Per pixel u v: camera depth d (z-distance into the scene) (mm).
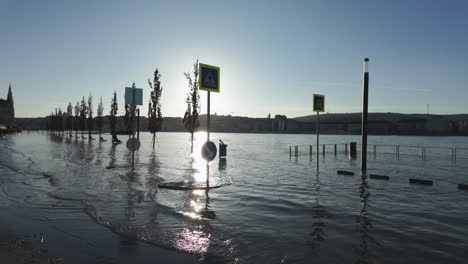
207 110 12133
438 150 42875
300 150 40219
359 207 9297
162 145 49125
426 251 5797
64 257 5328
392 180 14719
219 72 12195
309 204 9680
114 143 46969
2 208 8859
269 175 16375
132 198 10234
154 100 34875
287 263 5215
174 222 7594
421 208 9203
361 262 5281
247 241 6266
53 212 8438
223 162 23547
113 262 5133
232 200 10164
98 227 7117
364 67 18812
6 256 5344
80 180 13719
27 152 29844
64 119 91312
